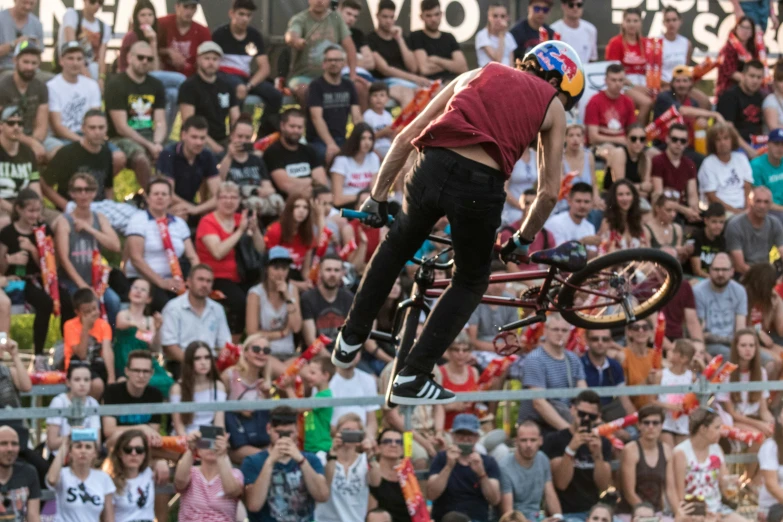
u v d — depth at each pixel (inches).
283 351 1098.7
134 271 1138.0
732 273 1263.5
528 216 576.4
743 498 1058.1
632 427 1069.8
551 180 558.6
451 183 532.1
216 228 1143.6
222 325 1084.5
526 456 962.7
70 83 1249.4
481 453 962.1
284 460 894.4
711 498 1000.9
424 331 569.9
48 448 920.3
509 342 663.8
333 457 934.4
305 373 991.0
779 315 1278.3
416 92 1342.3
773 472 1036.5
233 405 893.2
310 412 975.0
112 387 949.8
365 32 1471.5
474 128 531.5
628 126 1443.2
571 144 1364.4
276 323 1098.7
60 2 1327.5
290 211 1159.6
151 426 952.9
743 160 1456.7
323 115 1349.7
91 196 1116.5
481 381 1042.1
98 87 1270.9
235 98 1334.9
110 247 1126.4
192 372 960.9
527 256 615.8
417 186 542.9
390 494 932.0
